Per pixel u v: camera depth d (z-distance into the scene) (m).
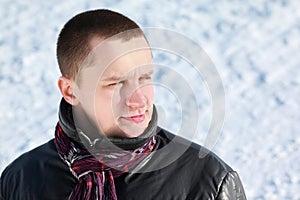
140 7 10.41
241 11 10.30
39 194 3.09
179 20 10.02
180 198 2.95
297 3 10.49
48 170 3.14
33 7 10.45
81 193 2.89
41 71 8.92
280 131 7.69
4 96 8.34
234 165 7.04
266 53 9.32
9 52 9.32
